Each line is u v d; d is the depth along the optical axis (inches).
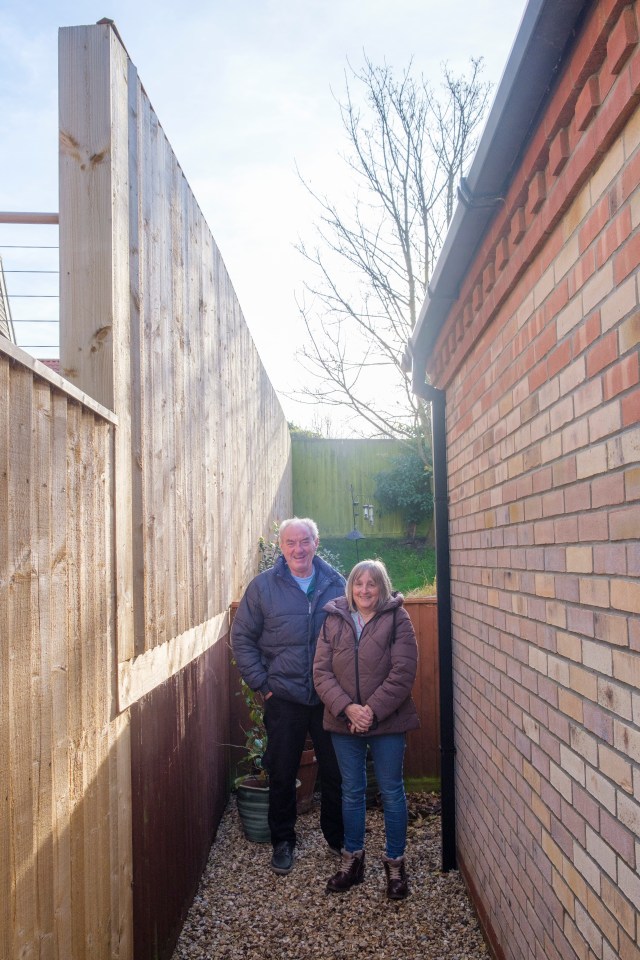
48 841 72.1
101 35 108.2
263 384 347.3
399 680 149.0
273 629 173.5
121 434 106.7
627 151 61.7
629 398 62.3
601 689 71.6
